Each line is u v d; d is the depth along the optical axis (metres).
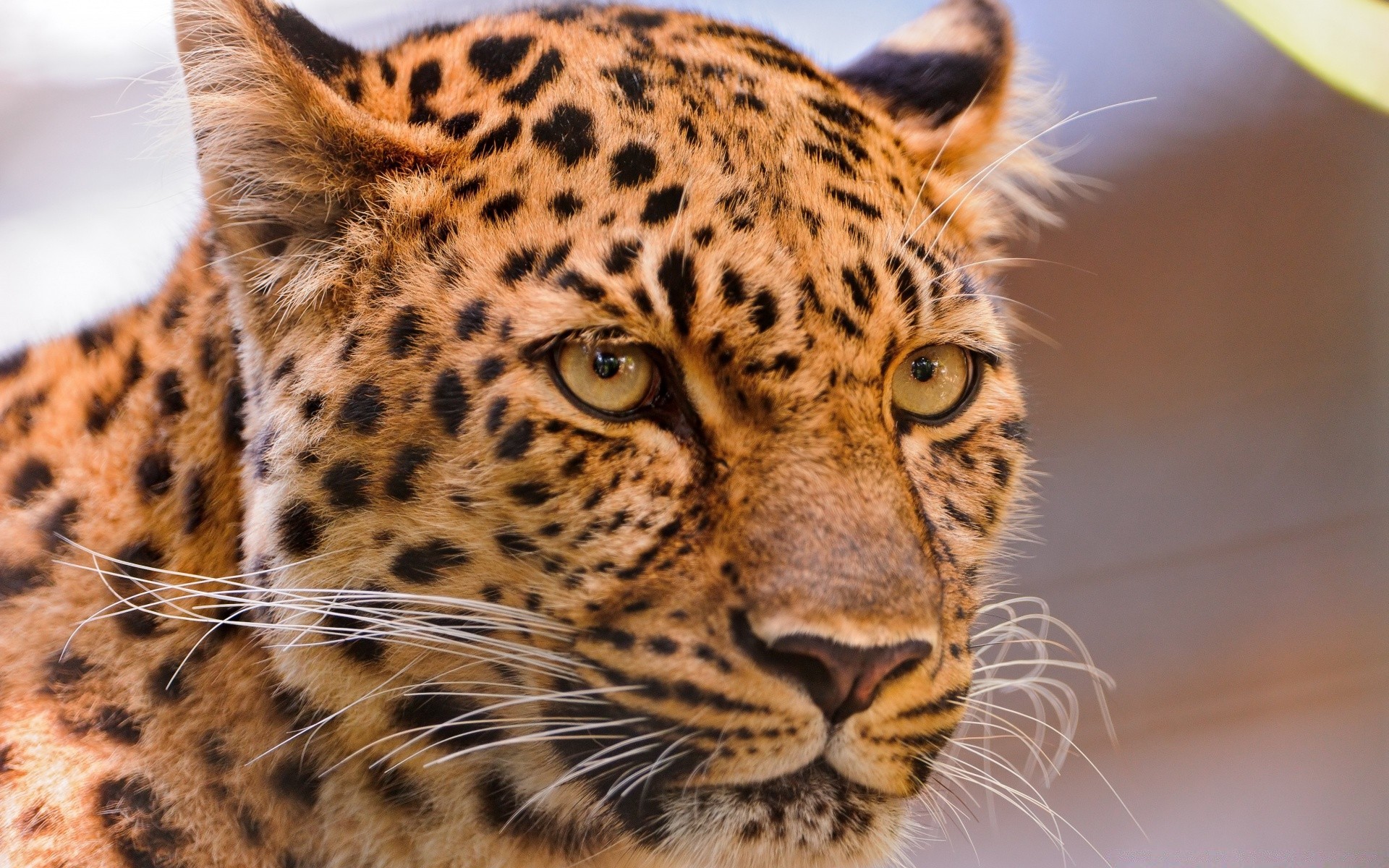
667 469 3.70
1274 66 4.93
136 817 3.71
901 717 3.70
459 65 3.74
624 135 3.71
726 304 3.69
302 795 3.71
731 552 3.69
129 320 3.76
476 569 3.70
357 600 3.70
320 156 3.71
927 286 3.72
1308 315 5.56
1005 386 3.77
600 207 3.70
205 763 3.71
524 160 3.71
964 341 3.74
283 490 3.70
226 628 3.71
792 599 3.68
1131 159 5.45
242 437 3.72
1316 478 5.64
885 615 3.69
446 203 3.71
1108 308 5.68
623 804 3.71
